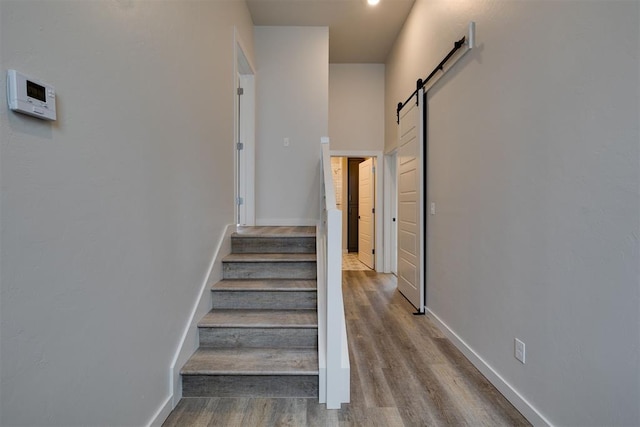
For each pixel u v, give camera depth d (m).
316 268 2.58
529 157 1.62
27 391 0.88
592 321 1.25
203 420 1.62
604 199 1.19
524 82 1.66
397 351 2.43
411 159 3.54
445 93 2.70
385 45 4.62
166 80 1.65
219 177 2.57
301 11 3.81
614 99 1.15
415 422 1.63
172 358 1.72
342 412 1.70
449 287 2.63
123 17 1.28
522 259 1.68
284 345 2.07
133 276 1.36
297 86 4.16
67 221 1.00
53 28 0.95
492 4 1.96
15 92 0.82
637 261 1.08
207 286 2.24
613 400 1.16
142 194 1.43
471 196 2.24
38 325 0.91
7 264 0.82
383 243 5.33
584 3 1.28
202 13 2.19
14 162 0.84
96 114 1.13
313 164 4.17
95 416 1.12
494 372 1.94
